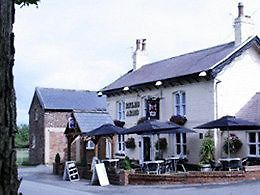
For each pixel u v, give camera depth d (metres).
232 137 21.77
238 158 19.86
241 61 23.09
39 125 40.97
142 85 26.42
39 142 40.72
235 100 22.73
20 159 46.03
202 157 21.55
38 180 22.19
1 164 2.11
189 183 17.94
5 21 2.15
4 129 2.12
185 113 24.06
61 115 40.78
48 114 40.19
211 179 18.05
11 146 2.17
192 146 23.30
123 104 29.58
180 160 22.33
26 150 54.41
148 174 18.48
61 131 40.44
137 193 15.65
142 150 26.89
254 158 20.92
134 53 32.16
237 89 22.84
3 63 2.13
